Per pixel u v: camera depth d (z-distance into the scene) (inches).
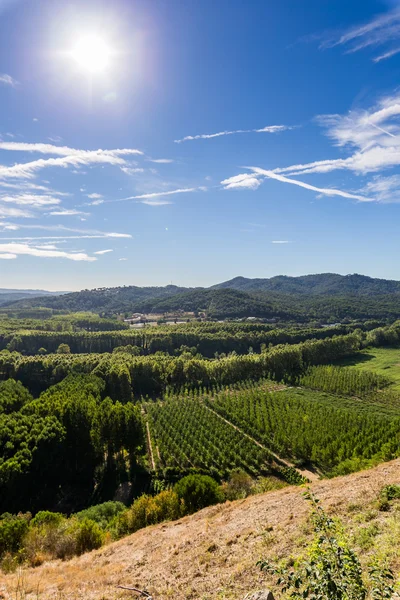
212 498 1139.9
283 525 665.0
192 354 5521.7
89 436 2229.3
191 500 1143.6
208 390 3973.9
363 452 1814.7
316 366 4886.8
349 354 5703.7
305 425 2508.6
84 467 2236.7
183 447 2272.4
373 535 521.0
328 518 299.7
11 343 5265.8
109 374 3646.7
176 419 2797.7
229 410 3038.9
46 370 4055.1
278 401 3265.3
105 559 775.7
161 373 4082.2
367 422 2536.9
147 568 649.0
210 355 5846.5
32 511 1721.2
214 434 2513.5
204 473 2022.6
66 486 2020.2
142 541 844.0
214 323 7711.6
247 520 767.7
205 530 785.6
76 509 1800.0
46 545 935.0
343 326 7593.5
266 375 4569.4
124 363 3998.5
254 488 1382.9
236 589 485.4
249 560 555.2
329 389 3941.9
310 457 2129.7
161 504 1147.9
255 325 7111.2
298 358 4766.2
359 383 3902.6
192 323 7741.1
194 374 4143.7
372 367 4862.2
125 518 1140.5
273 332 6441.9
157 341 5664.4
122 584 590.6
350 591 229.9
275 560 520.7
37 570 754.2
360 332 6688.0
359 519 591.8
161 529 920.9
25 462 1733.5
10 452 1814.7
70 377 3442.4
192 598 498.9
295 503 793.6
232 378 4325.8
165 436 2407.7
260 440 2468.0
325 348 5246.1
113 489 1962.4
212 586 513.0
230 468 2065.7
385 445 1680.6
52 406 2327.8
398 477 765.9
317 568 241.6
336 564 245.0
